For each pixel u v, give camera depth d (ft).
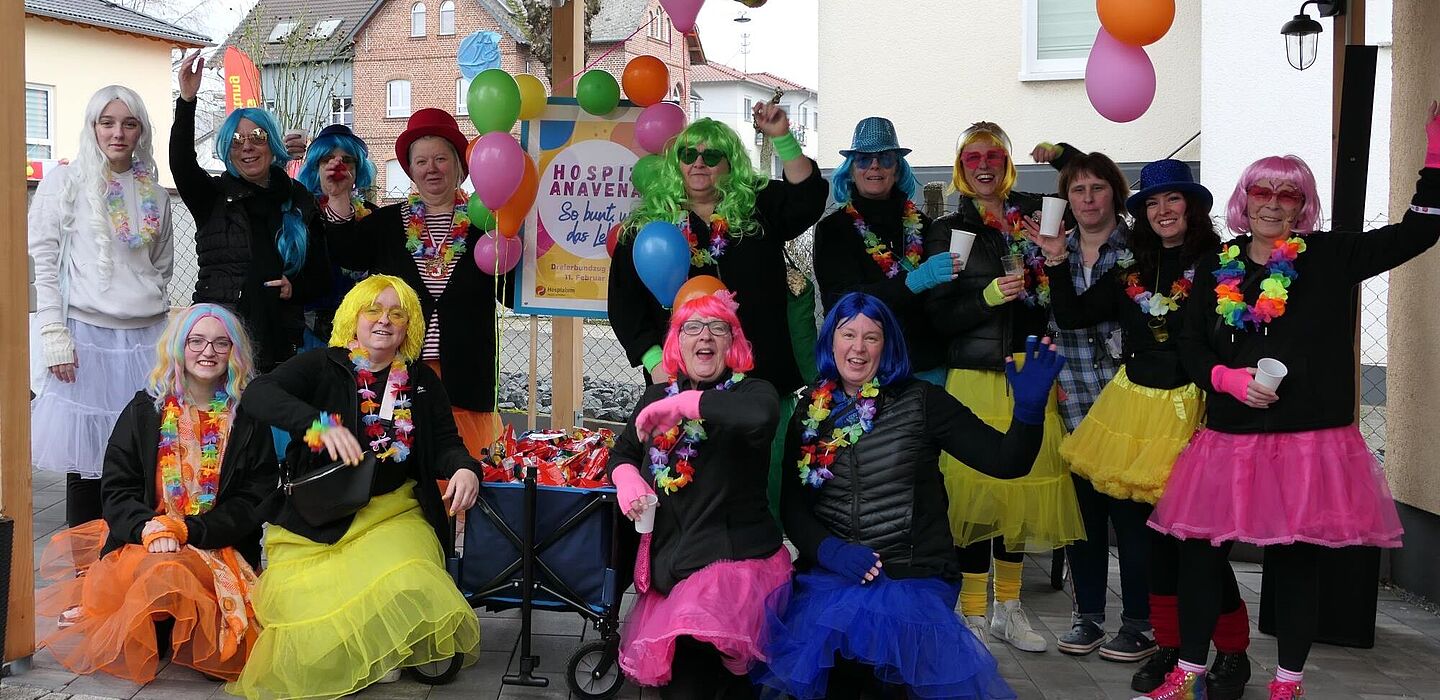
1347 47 14.79
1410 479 17.25
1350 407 11.95
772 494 14.23
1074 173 14.38
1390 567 18.04
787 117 14.21
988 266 14.60
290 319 16.90
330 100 71.92
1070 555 14.64
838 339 12.09
